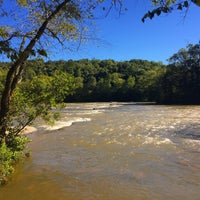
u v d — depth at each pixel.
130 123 25.73
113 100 100.88
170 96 73.50
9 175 10.37
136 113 38.19
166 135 18.42
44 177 10.21
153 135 18.58
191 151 13.62
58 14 8.69
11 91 8.60
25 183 9.57
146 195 8.39
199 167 10.96
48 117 11.87
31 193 8.70
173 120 27.08
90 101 101.56
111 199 8.17
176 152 13.54
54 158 13.05
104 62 132.38
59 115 12.17
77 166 11.66
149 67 140.12
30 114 11.19
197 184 9.17
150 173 10.45
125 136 18.52
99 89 101.38
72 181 9.76
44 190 8.94
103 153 13.90
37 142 17.19
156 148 14.57
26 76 10.45
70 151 14.52
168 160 12.14
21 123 11.32
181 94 70.94
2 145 9.43
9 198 8.32
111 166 11.54
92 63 129.38
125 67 130.88
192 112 37.16
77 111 45.34
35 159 12.82
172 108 48.28
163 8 3.82
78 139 17.94
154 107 53.72
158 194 8.44
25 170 11.05
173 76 73.19
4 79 10.03
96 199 8.18
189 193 8.46
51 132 21.30
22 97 10.81
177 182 9.41
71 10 8.52
